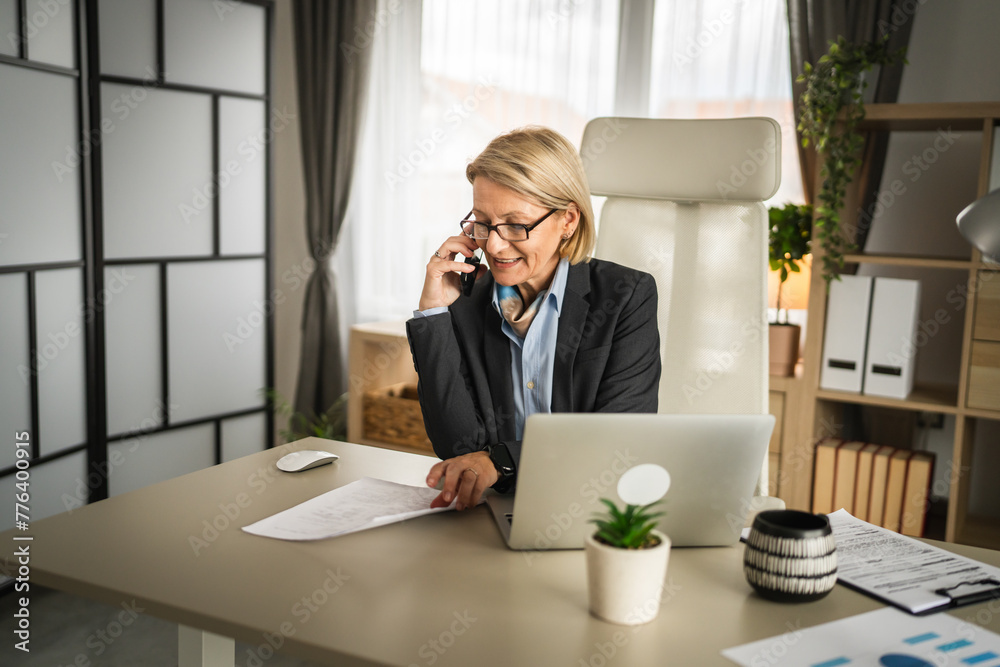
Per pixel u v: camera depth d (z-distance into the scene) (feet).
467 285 4.97
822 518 3.14
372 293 11.65
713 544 3.60
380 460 4.78
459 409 4.82
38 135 7.56
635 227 6.14
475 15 10.48
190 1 9.14
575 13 9.96
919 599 3.04
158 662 6.68
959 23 8.46
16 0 7.22
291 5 11.35
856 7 8.34
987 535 8.07
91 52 8.05
